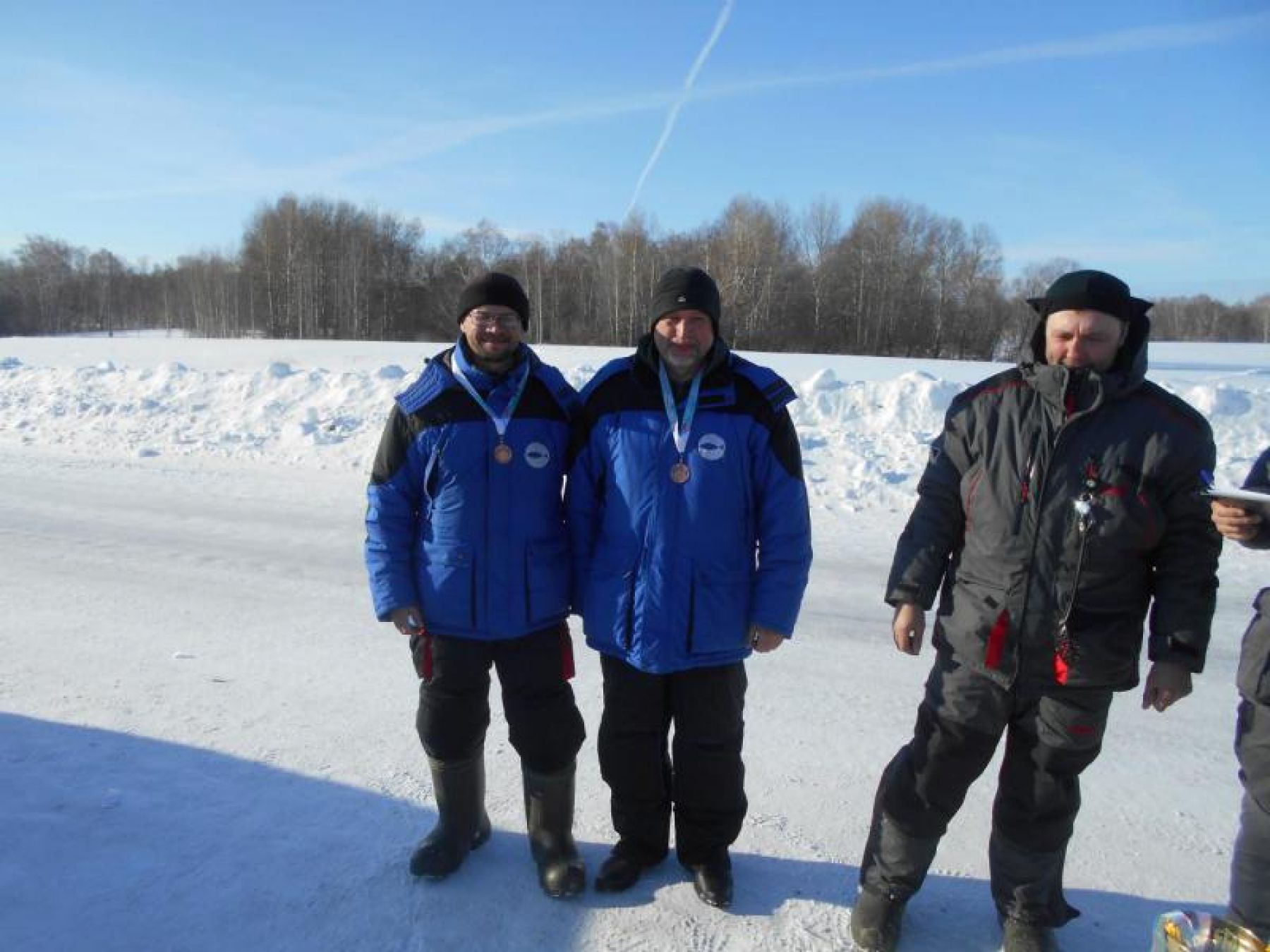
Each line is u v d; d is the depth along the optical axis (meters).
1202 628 2.12
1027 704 2.28
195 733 3.56
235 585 5.56
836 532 7.05
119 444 10.34
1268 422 10.28
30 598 5.25
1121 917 2.62
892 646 4.74
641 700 2.64
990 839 2.54
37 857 2.72
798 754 3.55
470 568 2.60
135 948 2.37
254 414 11.40
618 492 2.55
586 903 2.61
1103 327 2.12
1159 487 2.13
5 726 3.57
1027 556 2.20
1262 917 2.09
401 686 4.08
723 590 2.53
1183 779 3.42
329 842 2.85
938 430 10.08
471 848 2.85
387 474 2.68
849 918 2.56
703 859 2.69
